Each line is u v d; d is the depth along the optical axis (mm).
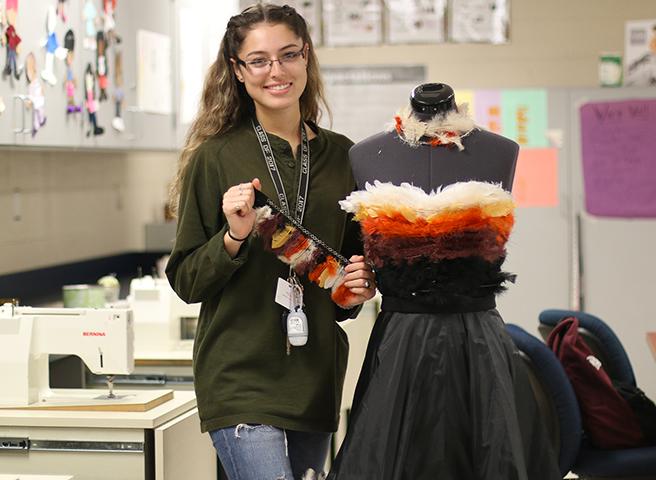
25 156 5297
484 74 6758
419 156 2580
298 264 2707
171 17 5730
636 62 6664
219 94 2865
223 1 6535
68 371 4133
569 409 3947
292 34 2762
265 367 2725
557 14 6703
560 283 6566
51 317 3293
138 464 3129
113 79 4879
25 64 3926
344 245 2930
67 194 5816
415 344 2539
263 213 2658
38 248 5449
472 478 2527
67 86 4324
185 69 5969
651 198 6492
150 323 4301
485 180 2570
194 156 2809
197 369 2771
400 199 2500
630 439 4141
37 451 3172
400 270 2537
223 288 2742
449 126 2557
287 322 2678
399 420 2529
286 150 2826
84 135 4516
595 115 6531
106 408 3213
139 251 6891
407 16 6770
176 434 3197
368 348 2648
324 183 2852
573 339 4191
